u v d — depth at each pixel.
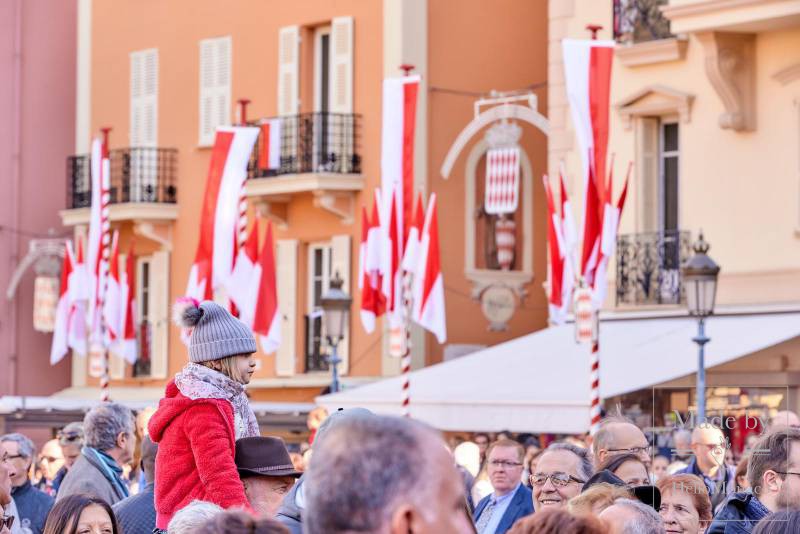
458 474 6.75
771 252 38.75
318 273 50.28
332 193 48.62
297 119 49.59
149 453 16.11
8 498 16.97
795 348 35.59
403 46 47.78
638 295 40.88
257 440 13.55
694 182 40.31
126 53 56.22
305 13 50.56
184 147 54.09
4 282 58.25
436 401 36.47
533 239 49.50
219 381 13.68
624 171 41.88
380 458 6.52
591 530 8.87
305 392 50.03
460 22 48.81
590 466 15.84
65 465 23.36
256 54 52.03
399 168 35.91
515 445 18.19
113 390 55.69
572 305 40.66
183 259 53.94
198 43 53.88
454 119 48.53
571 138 43.84
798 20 37.44
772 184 38.84
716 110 39.84
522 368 37.66
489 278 48.84
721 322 37.50
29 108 59.28
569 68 31.00
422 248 36.66
